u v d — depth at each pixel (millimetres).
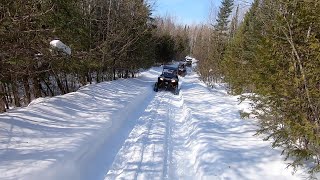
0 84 10555
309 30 5785
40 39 9078
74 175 5523
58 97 11078
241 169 6020
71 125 7973
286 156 6352
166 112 13398
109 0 20328
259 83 6406
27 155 5551
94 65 13469
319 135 5074
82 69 13625
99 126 8250
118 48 21250
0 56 8367
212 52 28312
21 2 7754
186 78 35875
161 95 19500
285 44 5969
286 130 5797
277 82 5965
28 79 13234
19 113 8000
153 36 33062
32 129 7008
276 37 6105
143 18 24328
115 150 7574
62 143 6434
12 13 7734
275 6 6625
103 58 16266
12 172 4762
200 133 8680
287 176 5613
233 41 25719
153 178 6062
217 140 7930
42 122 7691
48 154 5723
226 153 6871
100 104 11492
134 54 26094
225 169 6023
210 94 18125
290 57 5961
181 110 14414
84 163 6094
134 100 14281
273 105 6297
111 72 24188
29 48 8945
